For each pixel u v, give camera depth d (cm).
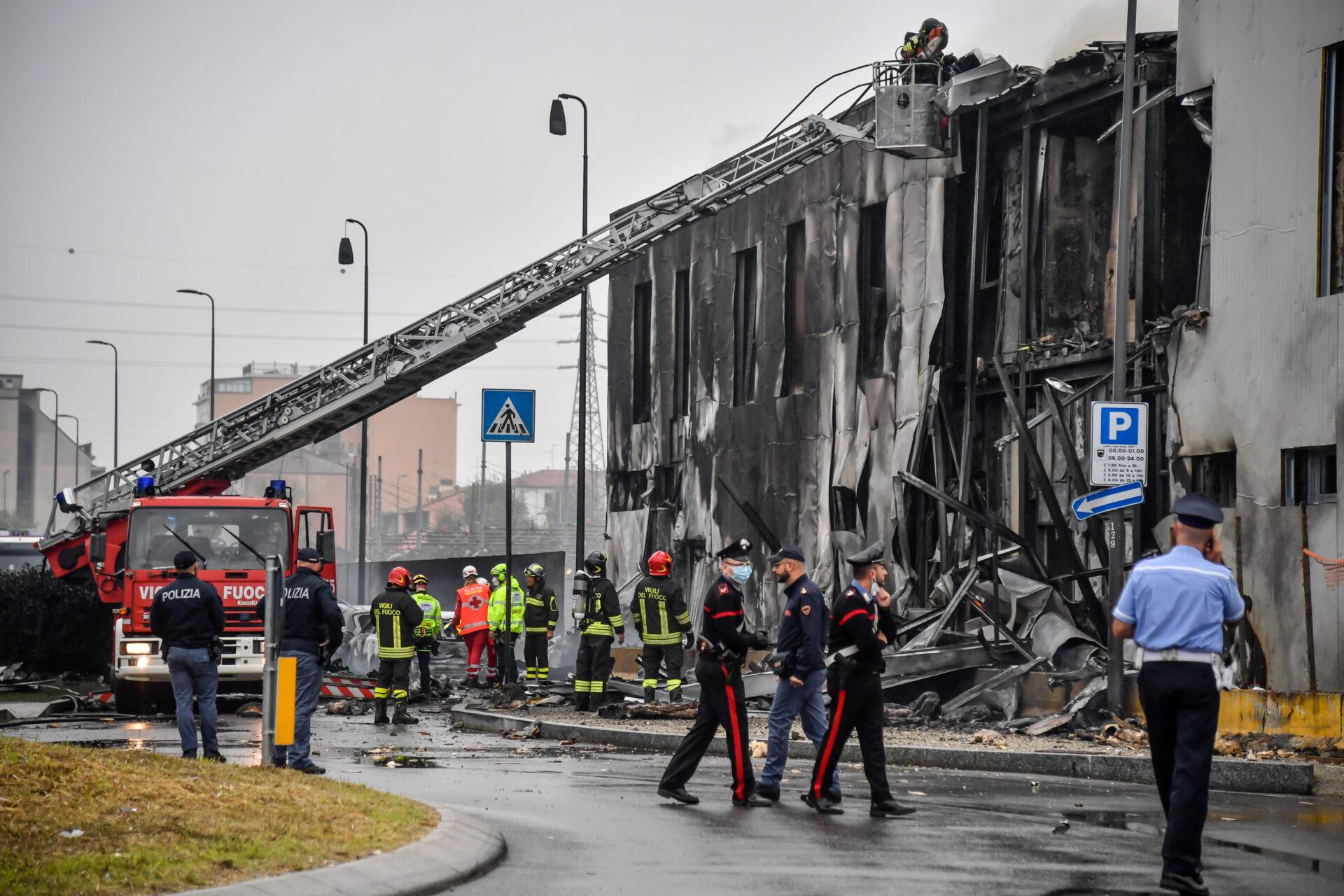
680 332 5250
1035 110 3416
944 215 3662
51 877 977
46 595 4322
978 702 2750
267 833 1184
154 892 982
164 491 4019
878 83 3606
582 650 3061
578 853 1303
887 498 3788
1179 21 2855
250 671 3216
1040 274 3412
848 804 1670
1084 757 2012
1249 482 2634
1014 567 3278
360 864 1120
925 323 3691
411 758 2173
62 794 1223
